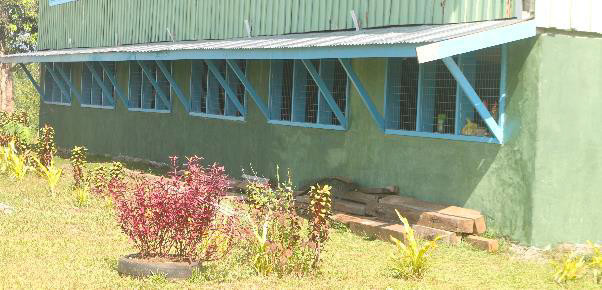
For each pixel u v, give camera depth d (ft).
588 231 41.22
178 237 31.01
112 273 30.89
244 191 57.57
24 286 28.04
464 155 42.98
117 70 83.20
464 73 42.50
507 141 40.83
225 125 64.28
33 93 136.05
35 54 87.30
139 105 79.92
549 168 39.88
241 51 51.03
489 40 37.32
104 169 55.21
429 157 44.93
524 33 38.29
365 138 49.47
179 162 70.85
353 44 40.52
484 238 40.88
